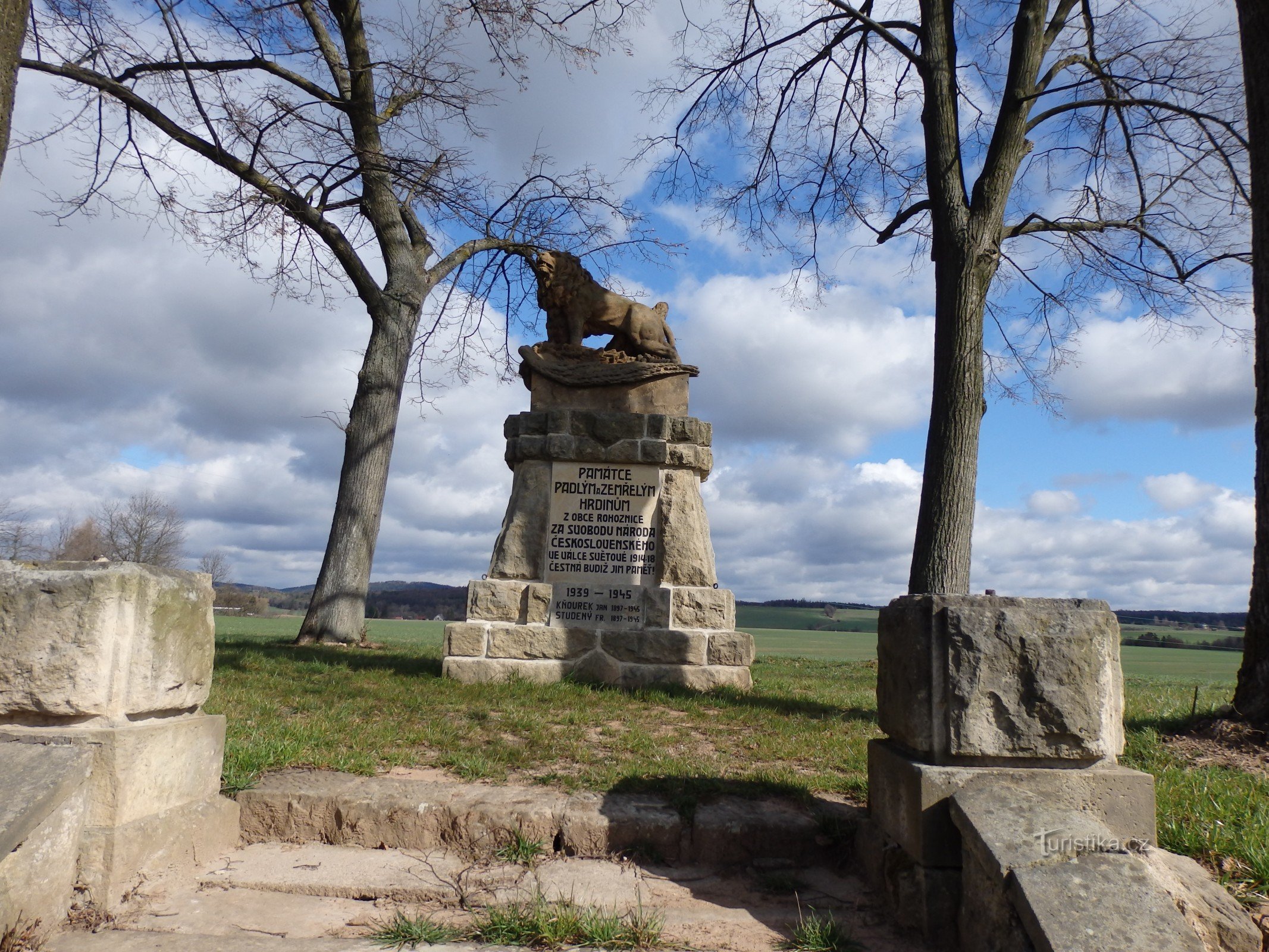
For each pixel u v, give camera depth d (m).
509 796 4.61
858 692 9.52
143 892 3.54
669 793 4.79
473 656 8.87
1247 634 6.63
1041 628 3.47
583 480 9.42
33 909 3.12
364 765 5.11
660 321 10.28
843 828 4.34
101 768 3.48
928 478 9.09
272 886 3.80
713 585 9.41
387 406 14.29
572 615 9.08
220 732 4.29
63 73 11.74
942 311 9.45
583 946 3.32
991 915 3.04
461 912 3.63
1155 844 3.31
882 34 10.48
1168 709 7.61
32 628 3.50
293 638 15.49
